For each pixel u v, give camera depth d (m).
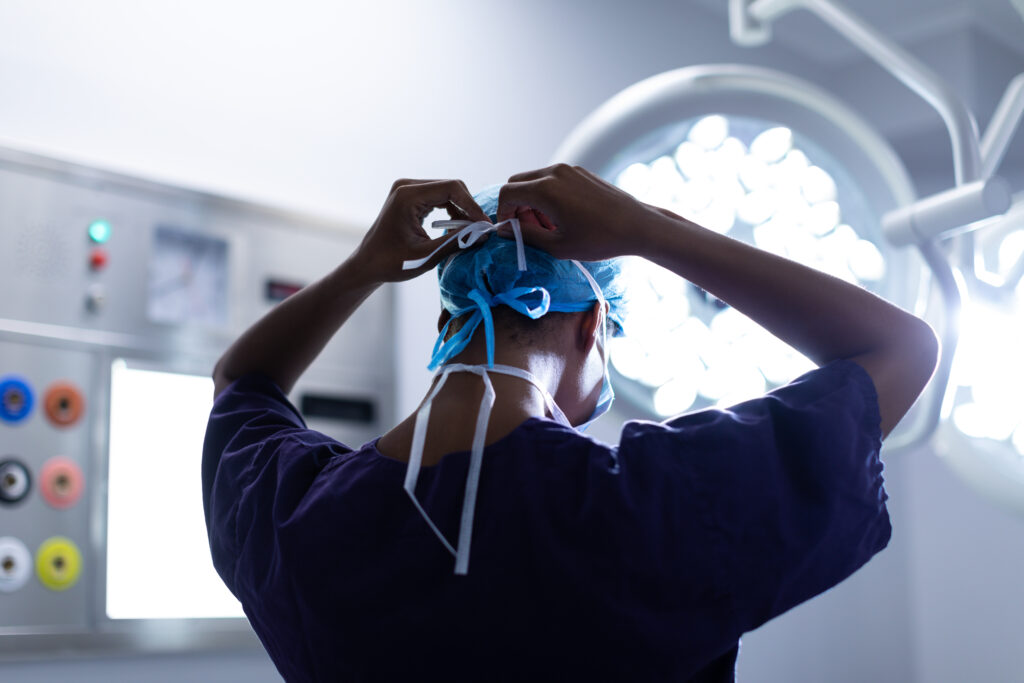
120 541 2.03
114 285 2.09
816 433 0.71
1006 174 3.40
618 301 0.97
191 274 2.19
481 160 2.74
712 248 0.75
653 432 0.73
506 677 0.70
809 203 1.51
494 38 2.83
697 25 3.32
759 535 0.70
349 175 2.49
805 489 0.72
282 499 0.81
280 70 2.42
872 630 3.43
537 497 0.72
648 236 0.75
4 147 1.98
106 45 2.16
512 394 0.78
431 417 0.79
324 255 2.40
